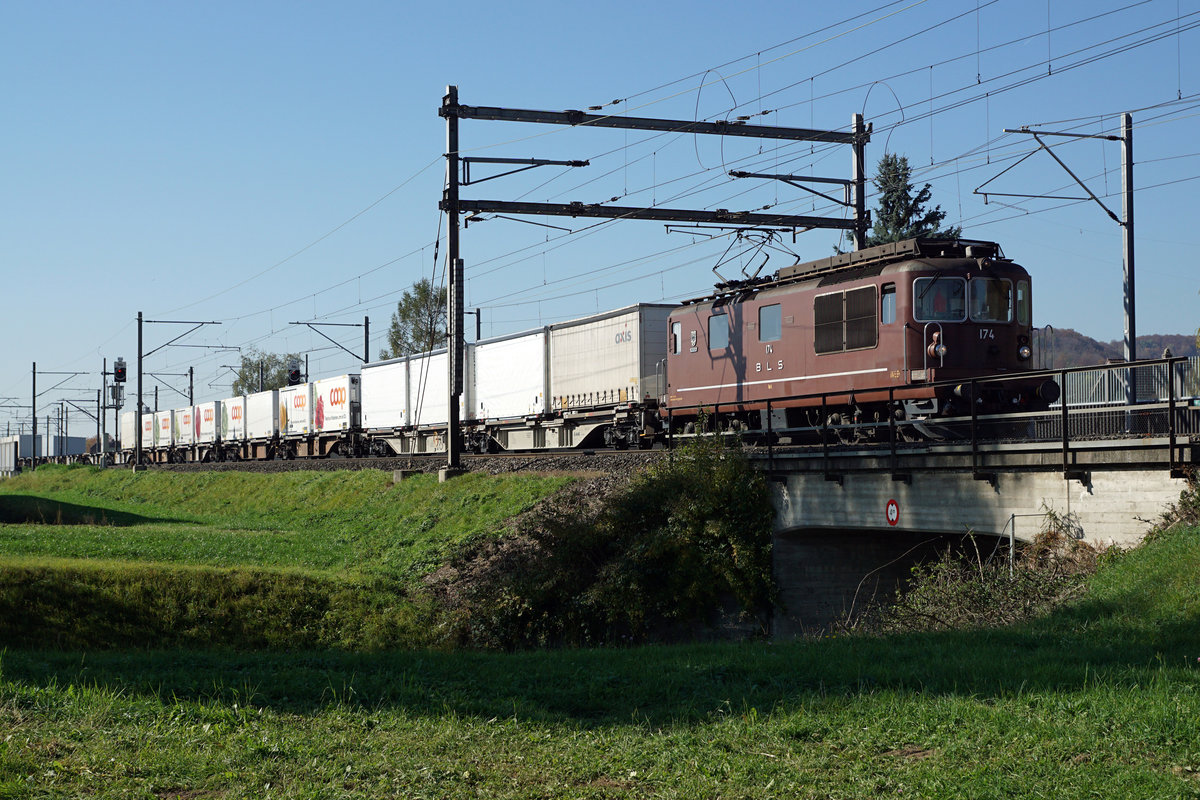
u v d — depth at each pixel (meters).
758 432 21.98
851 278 22.67
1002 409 21.39
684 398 28.23
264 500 44.62
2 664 11.68
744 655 12.59
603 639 19.86
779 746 8.54
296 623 21.31
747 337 25.78
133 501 55.84
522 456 34.50
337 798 7.67
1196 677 9.15
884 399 21.72
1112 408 14.74
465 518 28.61
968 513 16.03
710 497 20.06
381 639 20.55
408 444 49.19
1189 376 27.59
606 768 8.35
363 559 28.02
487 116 28.59
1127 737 7.88
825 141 28.64
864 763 7.98
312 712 10.22
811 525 19.09
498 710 10.39
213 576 21.97
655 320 31.61
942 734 8.42
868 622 18.02
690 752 8.60
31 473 80.12
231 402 70.75
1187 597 11.49
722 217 28.67
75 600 20.30
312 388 59.56
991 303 21.56
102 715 9.59
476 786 8.05
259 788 7.86
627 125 27.42
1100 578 13.11
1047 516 14.84
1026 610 13.54
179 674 11.71
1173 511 13.29
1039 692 9.25
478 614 21.14
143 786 7.77
